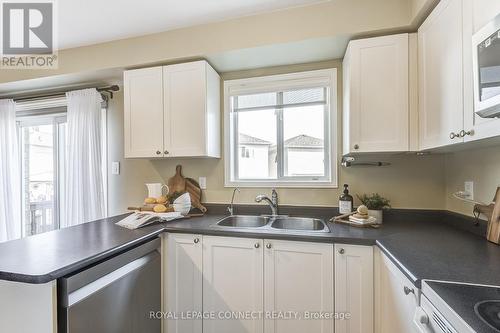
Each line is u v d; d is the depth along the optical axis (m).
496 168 1.33
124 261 1.40
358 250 1.45
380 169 2.00
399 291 1.15
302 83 2.19
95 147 2.51
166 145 2.10
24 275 0.97
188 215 2.19
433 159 1.90
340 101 2.09
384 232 1.58
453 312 0.68
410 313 1.02
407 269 1.00
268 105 2.32
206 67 2.04
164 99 2.10
